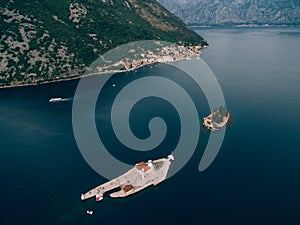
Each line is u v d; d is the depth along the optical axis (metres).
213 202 182.62
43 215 175.50
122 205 182.38
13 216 175.00
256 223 168.38
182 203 182.50
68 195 188.88
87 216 175.25
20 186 196.62
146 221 171.38
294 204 180.12
